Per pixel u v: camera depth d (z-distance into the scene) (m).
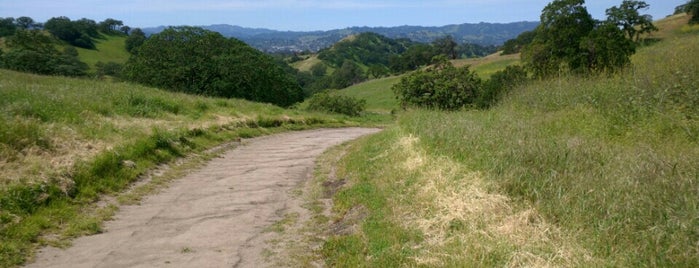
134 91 18.69
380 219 6.95
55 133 9.71
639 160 6.54
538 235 5.30
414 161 9.07
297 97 50.59
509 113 12.21
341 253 6.00
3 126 8.66
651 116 9.34
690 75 10.47
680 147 7.55
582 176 6.34
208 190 9.21
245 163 12.26
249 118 19.62
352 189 8.84
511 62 66.31
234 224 7.25
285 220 7.56
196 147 13.03
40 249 5.82
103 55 79.19
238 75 38.97
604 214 5.38
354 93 76.88
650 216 5.00
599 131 9.30
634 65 14.77
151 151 10.87
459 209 6.32
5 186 6.86
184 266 5.57
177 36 39.28
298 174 11.15
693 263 4.25
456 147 8.80
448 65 25.12
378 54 152.12
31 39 43.00
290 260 5.91
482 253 5.14
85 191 7.84
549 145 7.74
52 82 19.48
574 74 15.46
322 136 19.98
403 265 5.33
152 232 6.72
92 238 6.37
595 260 4.63
